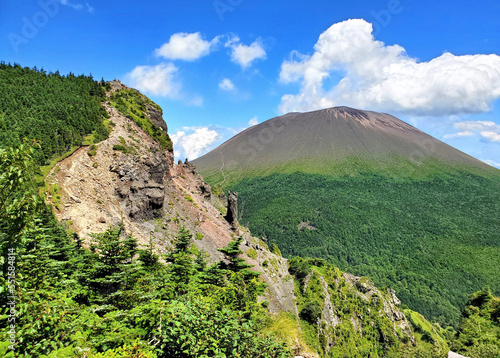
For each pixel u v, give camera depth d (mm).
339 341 80750
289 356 13227
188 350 10945
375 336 93188
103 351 11109
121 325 12398
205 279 27250
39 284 12852
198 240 64875
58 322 10523
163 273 21609
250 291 26172
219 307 16062
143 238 48781
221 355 10859
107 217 43562
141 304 15547
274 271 85750
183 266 23656
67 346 10539
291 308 75688
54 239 23328
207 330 11719
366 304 100062
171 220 62656
